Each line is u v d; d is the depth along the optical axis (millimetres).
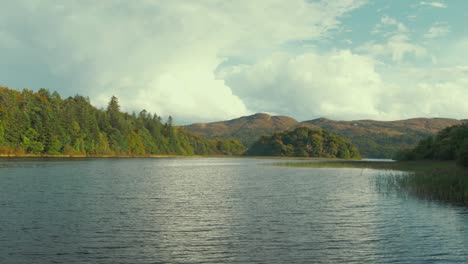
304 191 49812
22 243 22531
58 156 164250
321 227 27797
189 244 23141
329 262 20203
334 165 130375
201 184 58844
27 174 68875
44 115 161625
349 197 43562
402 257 21078
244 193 47250
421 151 128500
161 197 42438
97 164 119188
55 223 27719
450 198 40844
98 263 19531
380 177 66688
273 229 27094
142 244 22938
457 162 71125
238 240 24125
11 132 144500
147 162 157500
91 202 37594
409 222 29453
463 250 22281
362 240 24297
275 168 115688
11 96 163625
